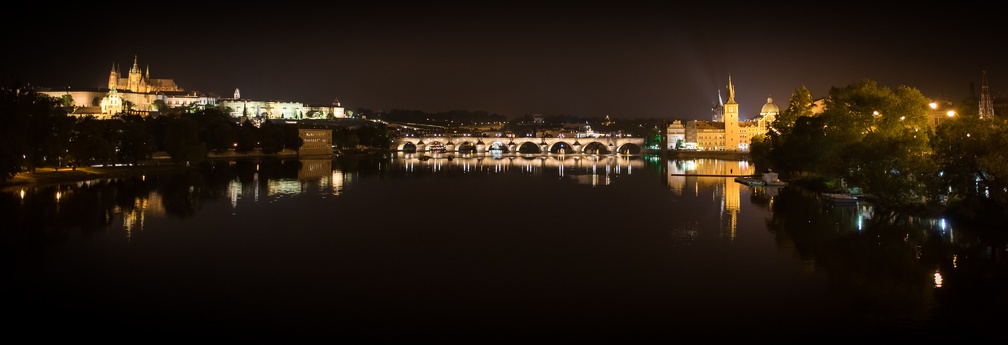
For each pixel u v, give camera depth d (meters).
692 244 107.25
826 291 79.38
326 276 87.38
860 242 105.56
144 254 100.06
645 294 79.12
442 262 95.56
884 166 140.50
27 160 196.12
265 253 101.25
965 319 69.69
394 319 70.69
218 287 82.06
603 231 121.00
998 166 107.69
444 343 64.44
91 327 68.31
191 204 160.75
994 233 109.94
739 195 179.38
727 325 68.75
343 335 66.25
